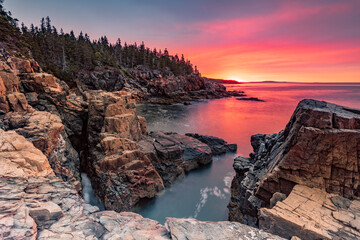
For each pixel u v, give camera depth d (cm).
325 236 739
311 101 1284
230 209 1933
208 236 588
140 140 3095
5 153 909
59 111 2859
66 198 688
